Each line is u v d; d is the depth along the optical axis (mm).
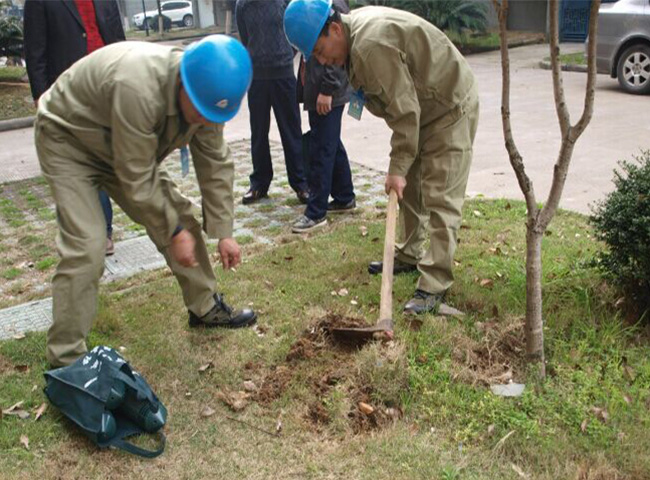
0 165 8641
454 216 3857
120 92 2695
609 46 10578
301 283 4336
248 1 5441
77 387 2842
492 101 10703
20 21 15344
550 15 2723
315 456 2783
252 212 5895
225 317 3785
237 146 8547
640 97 10141
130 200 2879
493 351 3418
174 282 4449
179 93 2762
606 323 3570
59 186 3059
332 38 3539
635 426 2846
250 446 2857
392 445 2807
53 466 2736
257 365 3430
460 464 2686
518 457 2721
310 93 5098
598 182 6246
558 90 2818
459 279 4238
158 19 30203
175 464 2758
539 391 3096
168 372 3389
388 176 3740
